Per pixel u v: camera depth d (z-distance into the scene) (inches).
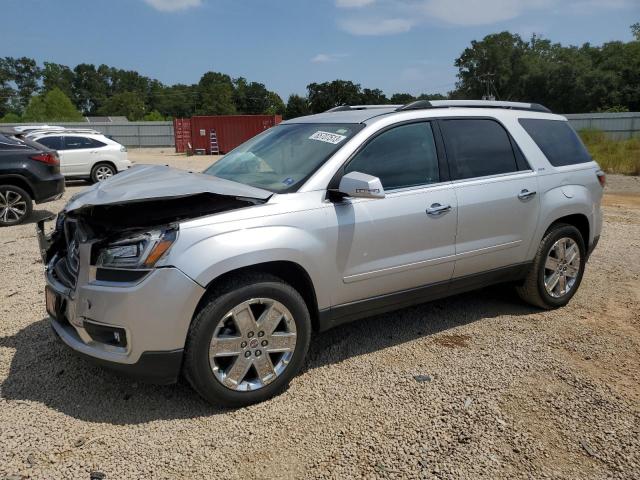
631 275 246.2
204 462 113.9
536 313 197.6
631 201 531.8
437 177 165.9
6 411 131.0
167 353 123.4
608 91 2810.0
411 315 194.9
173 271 121.1
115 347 125.0
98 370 151.5
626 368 155.9
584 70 2854.3
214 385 128.8
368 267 150.6
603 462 115.1
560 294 200.2
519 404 136.2
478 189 171.3
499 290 222.2
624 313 198.4
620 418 130.8
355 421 128.6
